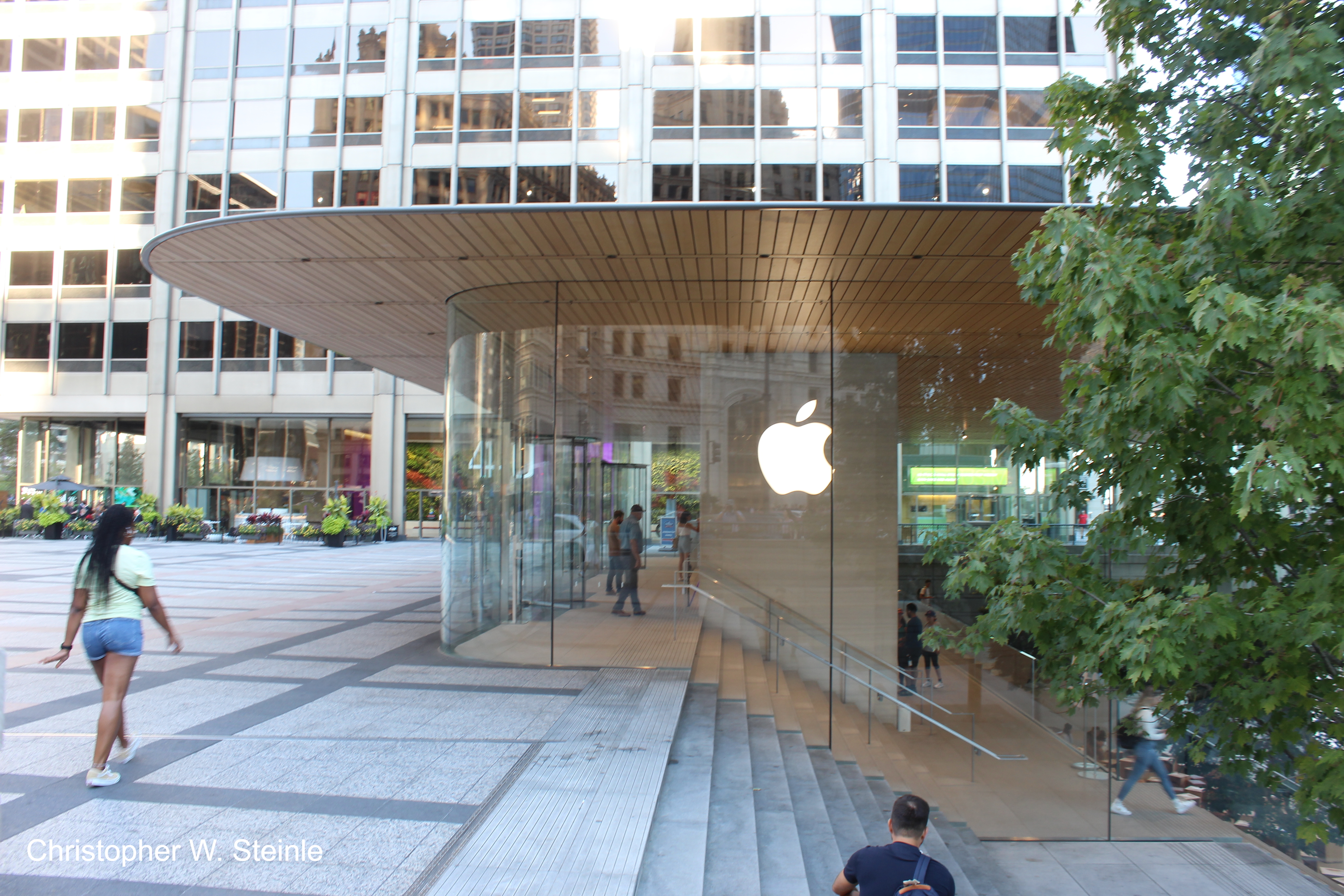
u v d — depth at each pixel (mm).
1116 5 5035
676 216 6867
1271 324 3611
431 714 6418
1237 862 8422
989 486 11086
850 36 26922
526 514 9289
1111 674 5055
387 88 31406
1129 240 4836
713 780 5770
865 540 11125
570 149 28266
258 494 37812
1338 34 4113
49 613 11898
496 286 9430
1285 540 4562
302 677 7824
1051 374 11266
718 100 27266
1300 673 4391
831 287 9008
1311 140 4172
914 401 11297
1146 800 9492
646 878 3795
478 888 3488
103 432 37781
